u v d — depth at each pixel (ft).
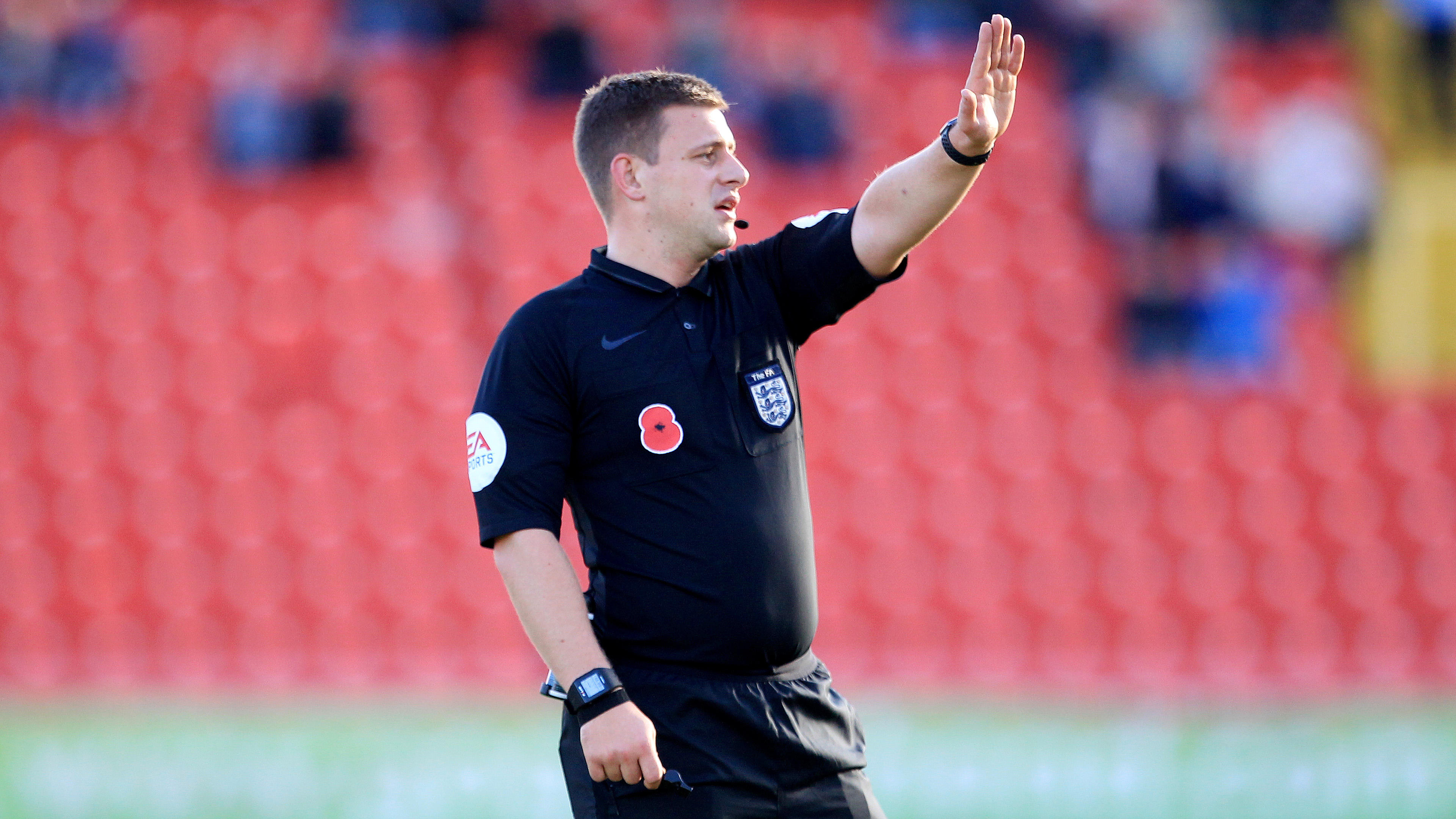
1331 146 124.16
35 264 127.13
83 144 132.98
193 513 114.93
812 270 27.22
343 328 123.54
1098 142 122.31
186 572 111.96
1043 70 135.74
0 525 114.73
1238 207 124.57
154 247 127.54
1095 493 115.96
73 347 123.24
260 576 111.65
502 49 135.74
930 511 114.93
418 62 135.03
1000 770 73.31
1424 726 81.56
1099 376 120.78
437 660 104.53
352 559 111.96
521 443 25.66
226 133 130.82
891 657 105.40
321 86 129.59
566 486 26.73
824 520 114.52
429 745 77.41
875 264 26.84
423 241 126.93
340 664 104.27
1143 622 109.70
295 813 67.51
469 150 131.34
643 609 25.79
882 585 111.14
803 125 125.70
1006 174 130.62
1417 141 128.47
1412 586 112.57
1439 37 130.00
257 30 138.62
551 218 128.67
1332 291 123.24
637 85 26.91
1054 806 68.28
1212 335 118.83
